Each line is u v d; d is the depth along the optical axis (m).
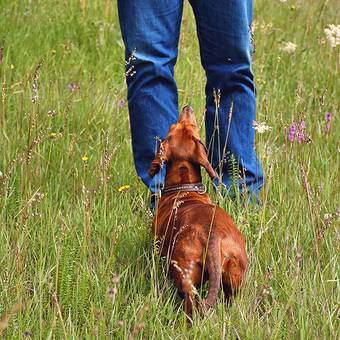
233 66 3.17
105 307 2.36
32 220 2.97
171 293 2.50
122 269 2.62
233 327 2.22
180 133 2.96
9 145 3.70
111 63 5.55
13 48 5.33
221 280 2.33
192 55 5.76
